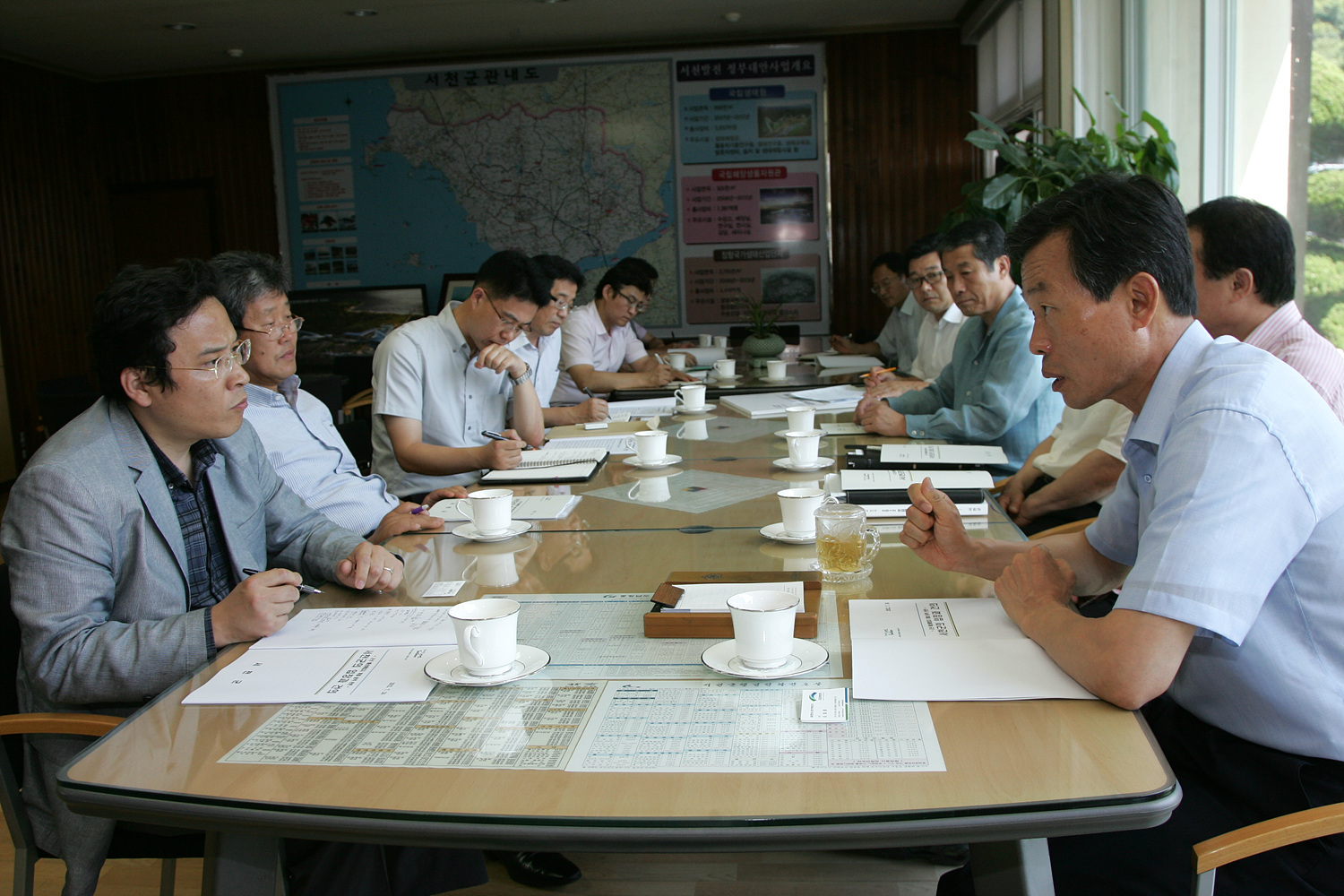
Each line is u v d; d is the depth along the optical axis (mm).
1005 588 1167
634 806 789
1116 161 3703
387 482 2760
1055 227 1149
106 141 7426
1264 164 3162
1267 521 990
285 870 1275
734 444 2535
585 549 1574
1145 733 887
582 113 7039
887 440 2562
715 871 1991
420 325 2748
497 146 7109
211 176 7367
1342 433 1065
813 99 6957
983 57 6676
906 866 1984
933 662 1043
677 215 7094
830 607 1246
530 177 7125
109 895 1938
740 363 5324
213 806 821
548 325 3328
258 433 2062
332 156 7215
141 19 6137
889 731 900
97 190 7445
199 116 7332
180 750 917
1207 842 941
